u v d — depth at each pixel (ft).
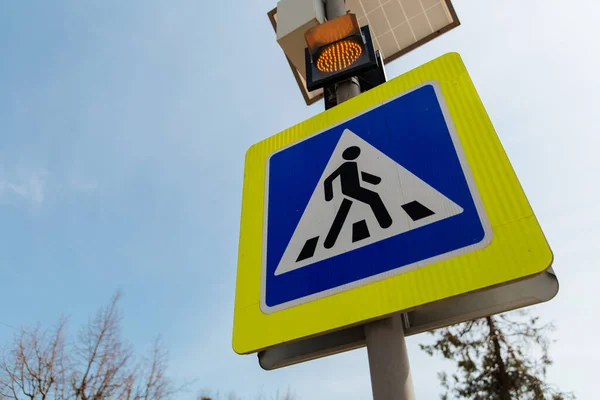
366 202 4.82
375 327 4.31
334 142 5.76
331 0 8.86
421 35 10.12
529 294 4.09
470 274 3.75
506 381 35.65
